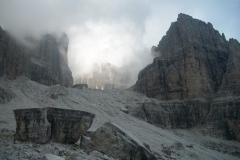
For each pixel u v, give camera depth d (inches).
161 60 4328.3
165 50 4714.6
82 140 1108.5
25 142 997.2
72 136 1138.7
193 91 3791.8
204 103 3656.5
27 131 1028.5
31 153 802.2
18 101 2116.1
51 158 694.5
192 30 4411.9
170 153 1854.1
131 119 3046.3
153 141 2207.2
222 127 3284.9
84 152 1002.7
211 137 3230.8
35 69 3250.5
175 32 4576.8
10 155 740.0
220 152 2746.1
